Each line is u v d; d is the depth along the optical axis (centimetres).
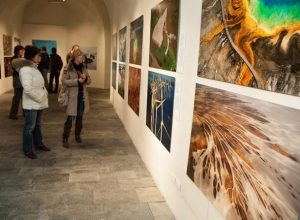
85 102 473
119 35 693
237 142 162
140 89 436
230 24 168
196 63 221
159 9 322
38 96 391
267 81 134
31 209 284
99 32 1255
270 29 132
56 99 926
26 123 404
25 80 374
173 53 274
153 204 303
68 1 1313
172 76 279
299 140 117
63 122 633
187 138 242
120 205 298
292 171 120
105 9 1133
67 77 441
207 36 199
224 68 175
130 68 529
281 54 125
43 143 484
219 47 181
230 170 170
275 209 130
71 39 1391
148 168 388
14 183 336
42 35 1387
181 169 258
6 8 1007
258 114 143
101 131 577
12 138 504
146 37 392
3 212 277
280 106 127
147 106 387
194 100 225
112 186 340
